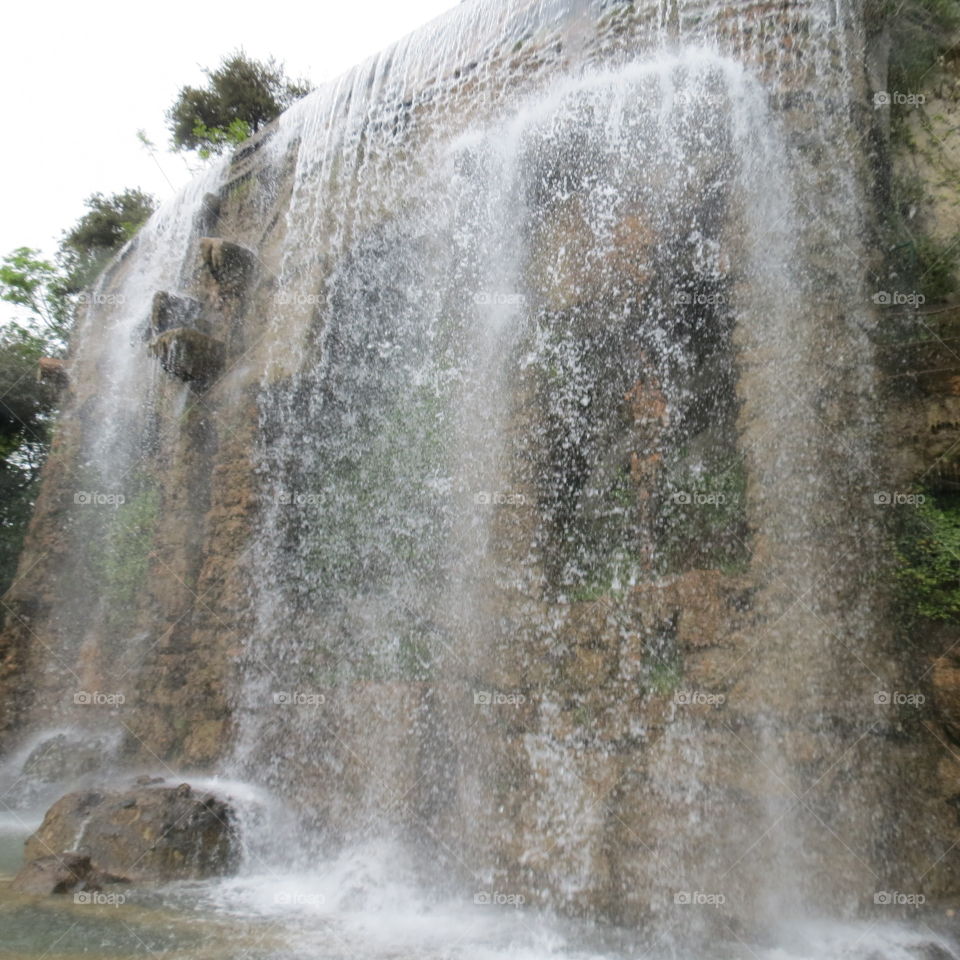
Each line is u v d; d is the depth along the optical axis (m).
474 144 10.00
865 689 6.26
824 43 7.51
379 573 9.34
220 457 11.65
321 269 11.50
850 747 6.16
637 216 8.12
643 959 5.66
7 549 19.28
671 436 7.39
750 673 6.42
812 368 6.82
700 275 7.54
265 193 13.60
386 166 11.15
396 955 5.69
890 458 6.68
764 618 6.48
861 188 7.19
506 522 8.17
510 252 9.17
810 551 6.52
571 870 6.55
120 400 15.05
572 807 6.74
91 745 11.84
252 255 12.98
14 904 6.68
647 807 6.43
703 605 6.73
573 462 7.93
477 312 9.30
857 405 6.76
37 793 11.63
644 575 7.13
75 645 13.73
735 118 7.68
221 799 8.34
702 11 8.23
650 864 6.27
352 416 10.41
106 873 7.31
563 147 8.98
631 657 6.91
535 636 7.53
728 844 6.12
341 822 8.34
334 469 10.35
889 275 7.22
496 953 5.77
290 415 11.10
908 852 5.93
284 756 9.33
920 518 6.55
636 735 6.67
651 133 8.24
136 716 11.52
